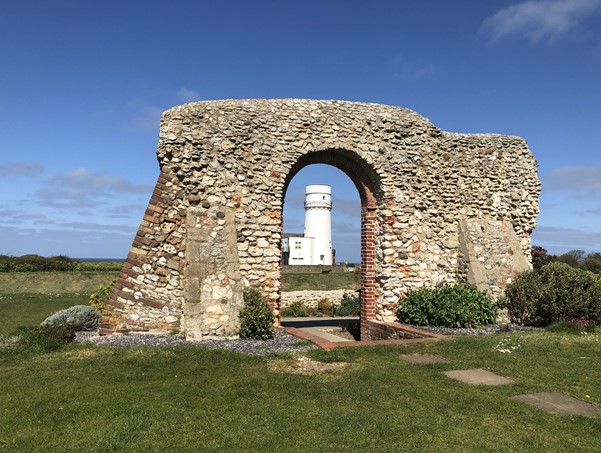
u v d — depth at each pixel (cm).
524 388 767
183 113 1349
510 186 1653
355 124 1477
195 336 1166
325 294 2528
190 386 781
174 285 1262
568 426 612
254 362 943
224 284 1245
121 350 1021
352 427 604
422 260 1513
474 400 708
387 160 1498
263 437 576
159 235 1270
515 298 1463
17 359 962
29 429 599
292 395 737
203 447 547
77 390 757
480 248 1557
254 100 1441
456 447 552
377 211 1530
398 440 570
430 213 1540
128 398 716
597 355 992
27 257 3975
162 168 1312
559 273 1450
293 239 4528
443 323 1353
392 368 891
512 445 558
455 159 1595
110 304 1220
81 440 561
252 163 1375
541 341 1121
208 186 1327
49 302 2384
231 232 1305
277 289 1362
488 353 996
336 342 1109
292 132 1418
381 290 1488
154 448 544
